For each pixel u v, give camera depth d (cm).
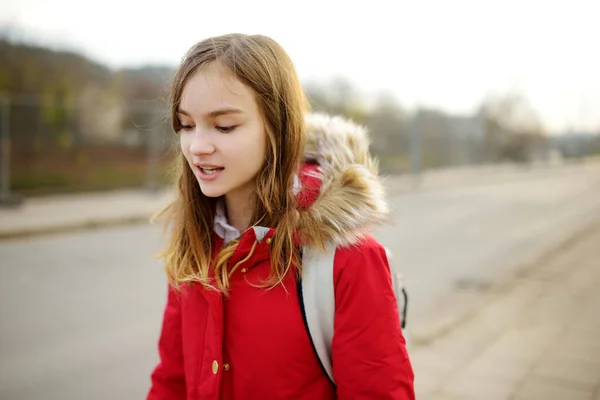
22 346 387
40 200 1126
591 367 335
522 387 309
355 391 102
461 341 383
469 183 2012
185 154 110
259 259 107
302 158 119
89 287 548
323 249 103
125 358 371
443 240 829
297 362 107
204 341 114
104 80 1673
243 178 107
